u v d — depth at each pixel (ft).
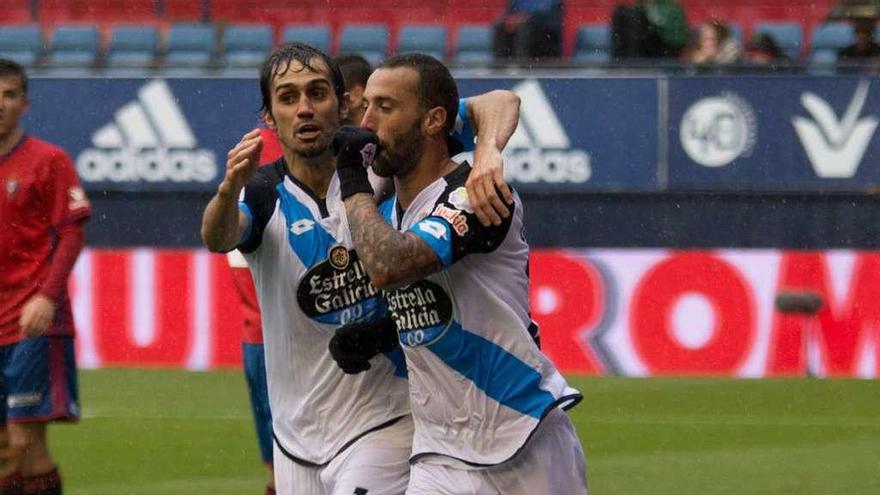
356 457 59.11
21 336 83.20
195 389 131.44
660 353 138.00
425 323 53.06
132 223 149.69
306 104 57.11
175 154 149.38
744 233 145.38
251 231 58.13
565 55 163.73
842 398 126.21
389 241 50.31
